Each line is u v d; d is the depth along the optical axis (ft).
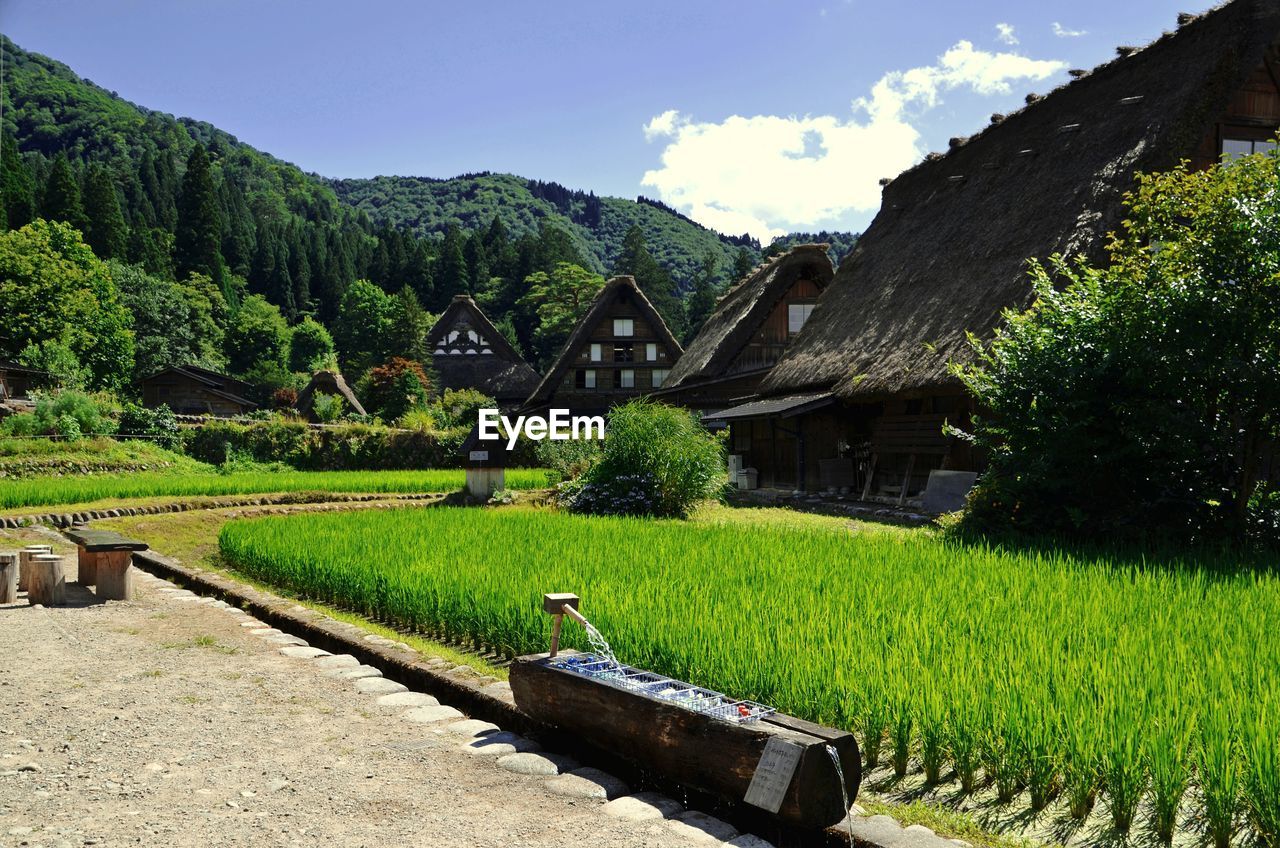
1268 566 23.03
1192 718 10.56
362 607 25.57
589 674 13.15
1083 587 20.02
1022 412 33.35
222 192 381.60
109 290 179.22
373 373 139.74
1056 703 11.46
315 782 11.68
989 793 11.35
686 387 97.04
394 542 31.37
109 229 237.25
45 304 149.38
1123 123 49.16
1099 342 31.94
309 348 248.93
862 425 60.13
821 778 9.65
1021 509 32.48
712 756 10.71
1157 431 30.32
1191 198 30.86
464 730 14.23
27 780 11.64
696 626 15.99
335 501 61.11
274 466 90.84
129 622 23.08
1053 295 35.12
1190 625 15.85
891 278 62.64
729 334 91.40
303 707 15.29
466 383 152.56
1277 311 28.22
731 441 81.51
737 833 10.52
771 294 91.61
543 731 14.43
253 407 161.58
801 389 64.64
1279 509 30.35
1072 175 49.90
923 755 12.01
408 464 96.12
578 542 30.22
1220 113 44.98
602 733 12.50
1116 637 14.85
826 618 16.57
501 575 22.90
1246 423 30.40
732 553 26.91
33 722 14.20
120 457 75.51
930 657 13.91
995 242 51.75
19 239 151.43
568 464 69.05
